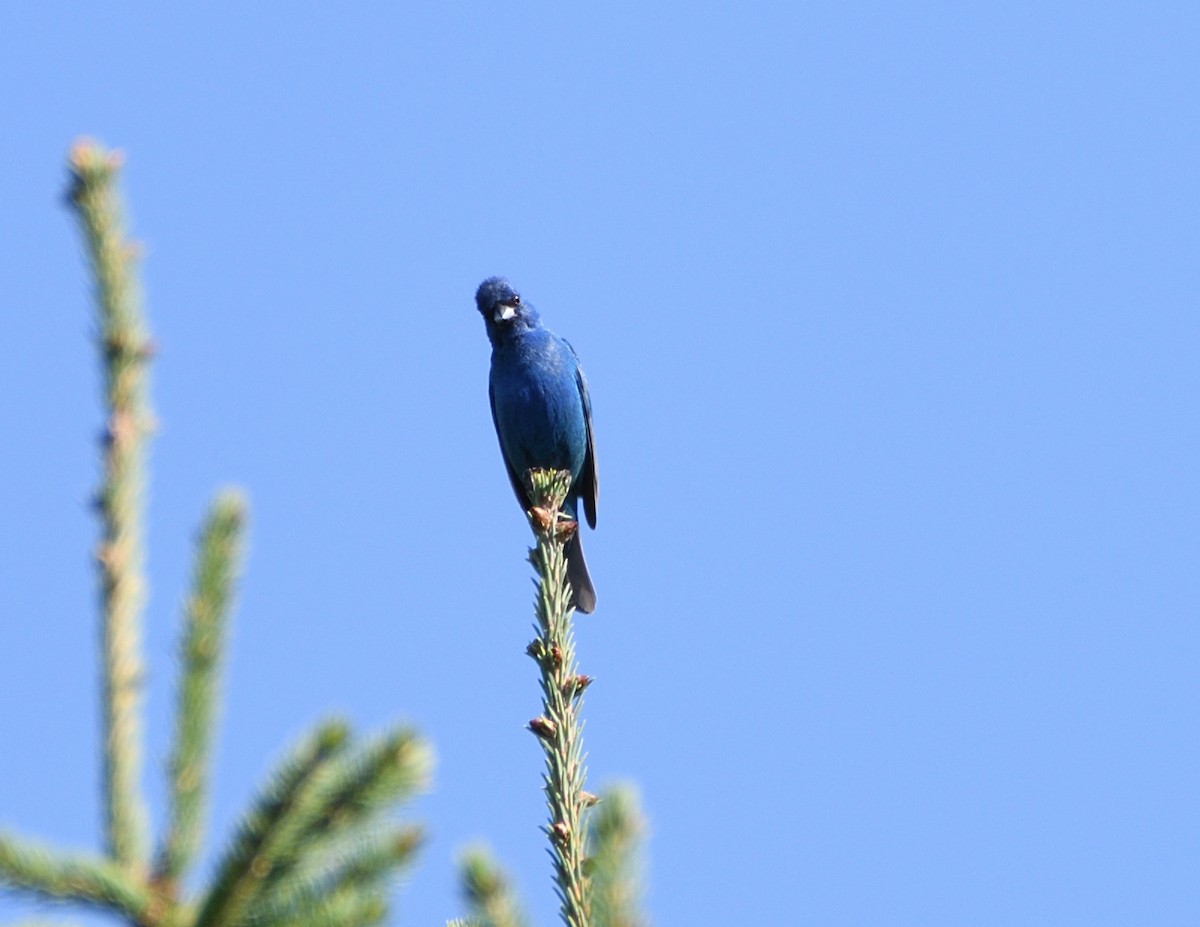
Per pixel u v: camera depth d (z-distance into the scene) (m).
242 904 5.09
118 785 5.44
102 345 6.06
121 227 6.29
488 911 5.56
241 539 5.90
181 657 5.57
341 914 5.11
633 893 5.63
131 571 5.77
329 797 5.12
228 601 5.74
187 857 5.23
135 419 6.01
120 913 5.08
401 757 5.15
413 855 5.32
